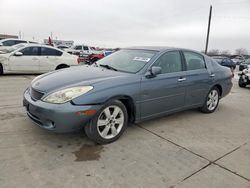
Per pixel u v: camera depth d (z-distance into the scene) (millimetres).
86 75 3730
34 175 2705
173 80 4375
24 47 10266
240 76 11109
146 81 3914
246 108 6438
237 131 4539
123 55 4648
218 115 5555
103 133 3535
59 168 2879
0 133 3723
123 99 3773
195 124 4773
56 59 10852
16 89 7199
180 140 3934
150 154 3383
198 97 5094
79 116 3186
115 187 2594
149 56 4293
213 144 3867
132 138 3881
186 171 3002
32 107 3359
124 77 3709
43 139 3613
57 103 3158
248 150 3717
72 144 3521
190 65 4918
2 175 2662
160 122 4746
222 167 3154
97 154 3283
